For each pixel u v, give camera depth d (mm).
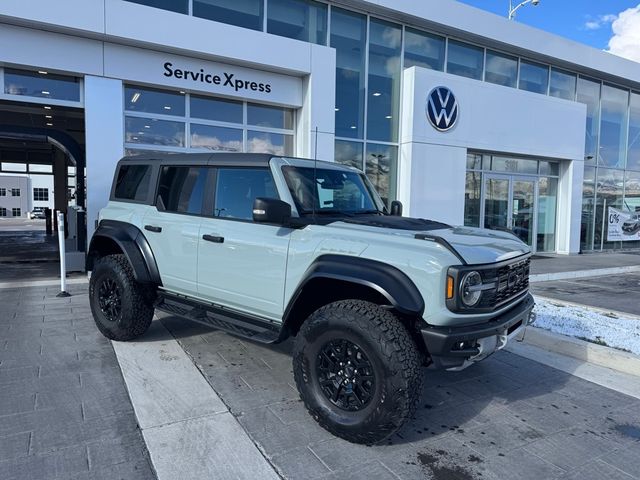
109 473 2701
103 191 8664
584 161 16859
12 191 72875
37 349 4746
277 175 3809
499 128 13672
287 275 3543
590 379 4430
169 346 4883
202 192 4344
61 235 7266
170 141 9469
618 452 3113
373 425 2939
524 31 14406
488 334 3123
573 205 15898
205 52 9070
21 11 7574
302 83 10500
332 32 11594
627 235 18312
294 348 3357
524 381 4352
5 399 3604
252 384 3990
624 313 6762
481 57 14328
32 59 7977
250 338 3734
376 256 3146
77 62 8297
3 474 2656
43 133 9664
